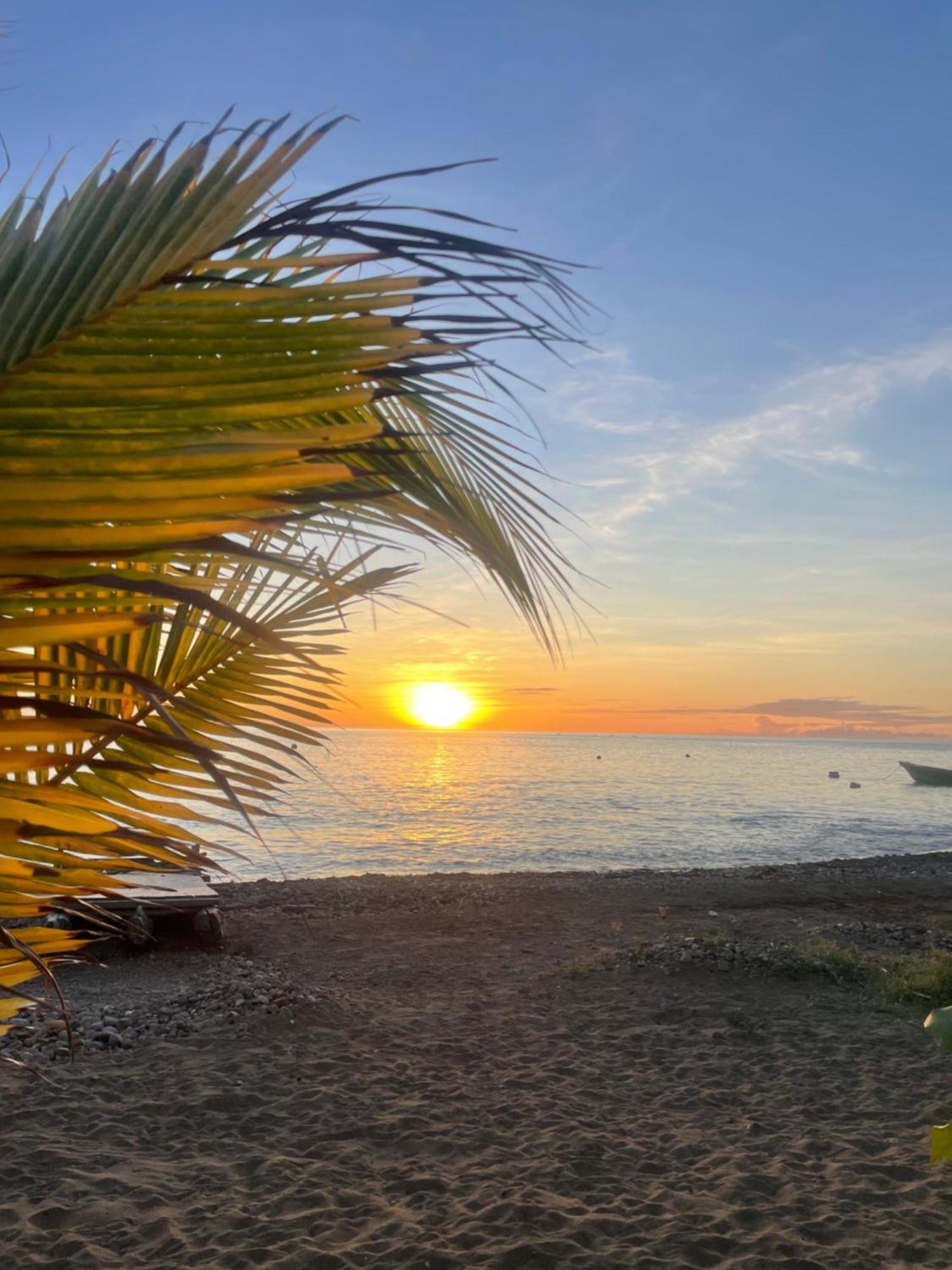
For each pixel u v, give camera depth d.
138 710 1.37
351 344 0.80
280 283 0.91
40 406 0.74
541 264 0.82
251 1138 6.31
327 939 13.32
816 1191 5.54
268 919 14.73
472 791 66.75
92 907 1.15
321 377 0.79
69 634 0.74
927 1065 7.93
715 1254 4.81
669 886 19.42
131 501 0.72
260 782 1.38
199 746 0.76
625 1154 6.10
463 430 1.07
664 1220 5.17
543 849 33.62
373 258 0.81
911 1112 6.89
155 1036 8.48
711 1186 5.62
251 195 0.82
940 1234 5.00
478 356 0.86
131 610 0.95
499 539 1.10
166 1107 6.78
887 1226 5.09
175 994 9.97
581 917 15.38
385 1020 9.04
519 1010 9.50
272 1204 5.34
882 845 36.94
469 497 1.10
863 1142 6.32
